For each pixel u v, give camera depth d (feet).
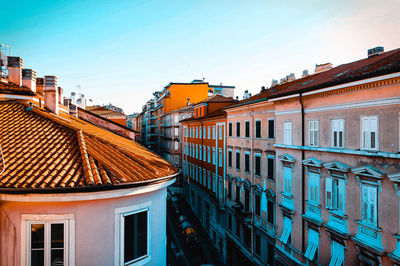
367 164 37.68
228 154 90.12
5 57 57.62
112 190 23.57
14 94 41.29
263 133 67.26
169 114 172.86
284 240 56.18
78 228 23.59
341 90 41.45
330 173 44.24
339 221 42.73
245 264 77.15
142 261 27.22
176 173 32.07
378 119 36.11
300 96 49.98
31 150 27.55
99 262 24.20
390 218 34.50
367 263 37.99
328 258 45.11
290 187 54.95
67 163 25.62
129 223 26.45
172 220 121.29
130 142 55.01
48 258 23.26
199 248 93.25
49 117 36.01
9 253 22.80
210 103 115.44
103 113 202.59
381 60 43.45
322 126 46.44
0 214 22.74
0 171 23.43
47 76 51.98
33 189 21.24
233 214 83.87
